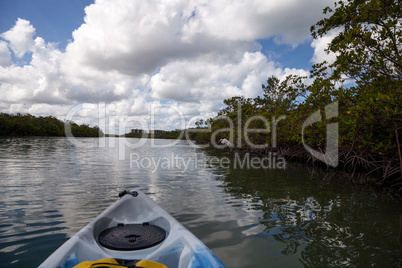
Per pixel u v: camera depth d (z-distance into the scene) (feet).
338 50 17.97
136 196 10.90
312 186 18.98
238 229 10.11
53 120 242.99
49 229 9.82
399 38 16.42
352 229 10.26
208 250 6.13
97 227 8.08
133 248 6.86
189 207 13.12
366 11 16.76
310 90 22.53
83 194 15.46
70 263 5.54
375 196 15.98
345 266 7.30
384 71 16.96
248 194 16.22
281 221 11.11
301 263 7.42
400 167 17.35
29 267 7.04
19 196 14.70
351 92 19.44
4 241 8.69
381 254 8.08
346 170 27.91
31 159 35.09
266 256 7.83
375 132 19.75
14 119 199.00
